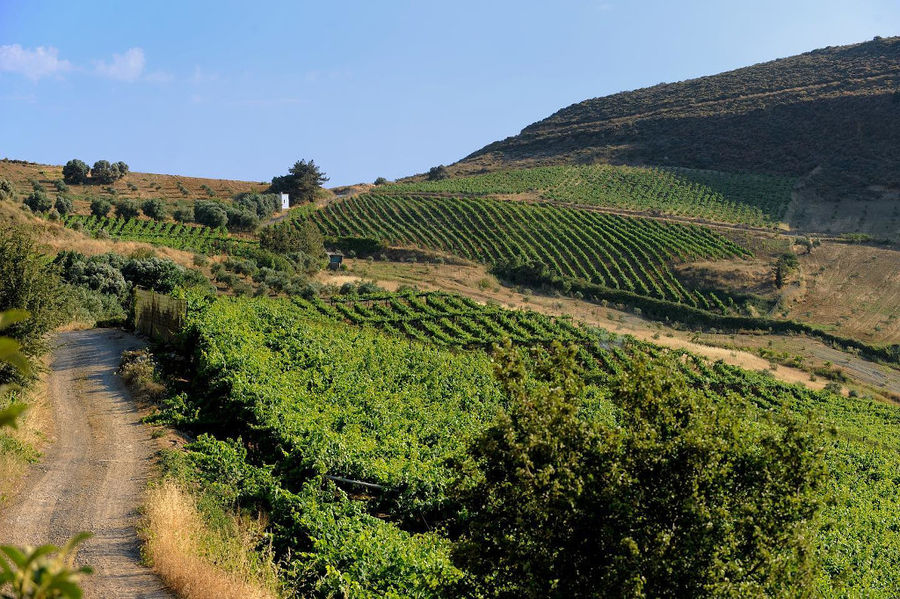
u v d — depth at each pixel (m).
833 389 55.84
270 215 113.94
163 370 27.66
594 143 185.38
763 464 9.01
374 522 16.02
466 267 92.44
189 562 11.52
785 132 155.38
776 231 105.44
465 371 37.06
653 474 8.80
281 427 19.34
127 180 120.50
